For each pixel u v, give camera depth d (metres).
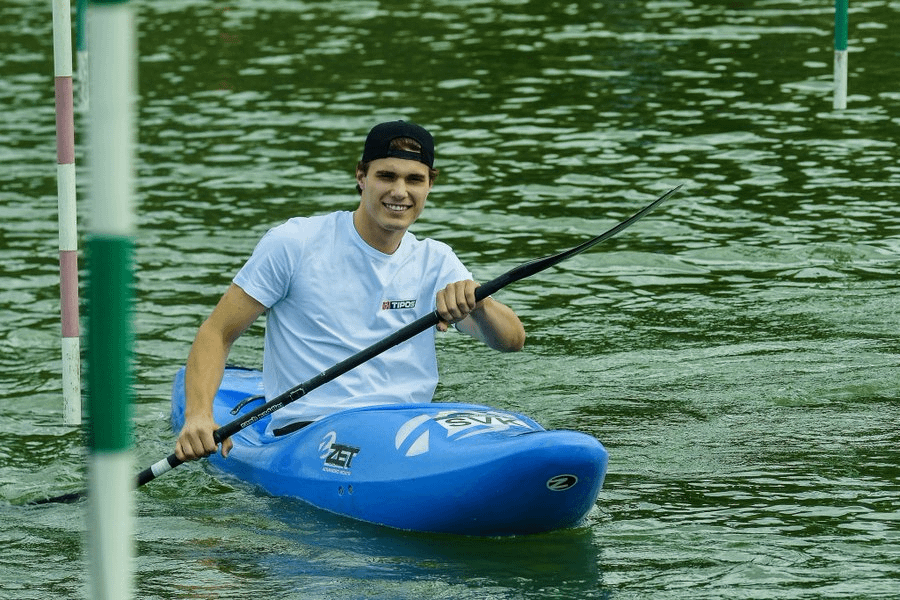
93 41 8.09
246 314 18.55
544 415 21.72
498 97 48.72
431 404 18.44
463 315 17.31
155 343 25.73
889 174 37.59
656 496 17.94
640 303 27.92
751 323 26.39
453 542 16.44
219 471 19.78
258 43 61.53
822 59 53.03
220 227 34.00
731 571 15.09
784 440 20.23
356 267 18.78
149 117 47.47
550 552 15.92
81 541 16.73
